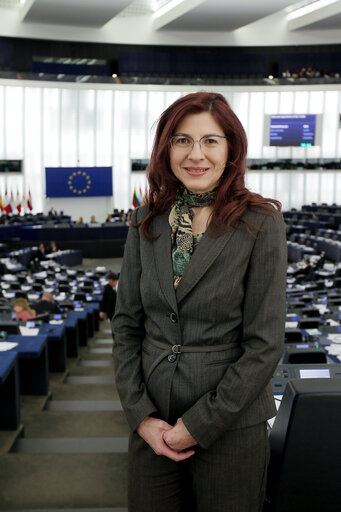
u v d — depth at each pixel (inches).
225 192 62.4
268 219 60.7
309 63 1248.8
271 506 64.3
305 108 1209.4
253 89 1166.3
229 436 61.7
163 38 1208.8
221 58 1246.3
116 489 143.3
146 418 63.2
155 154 65.8
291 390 60.4
